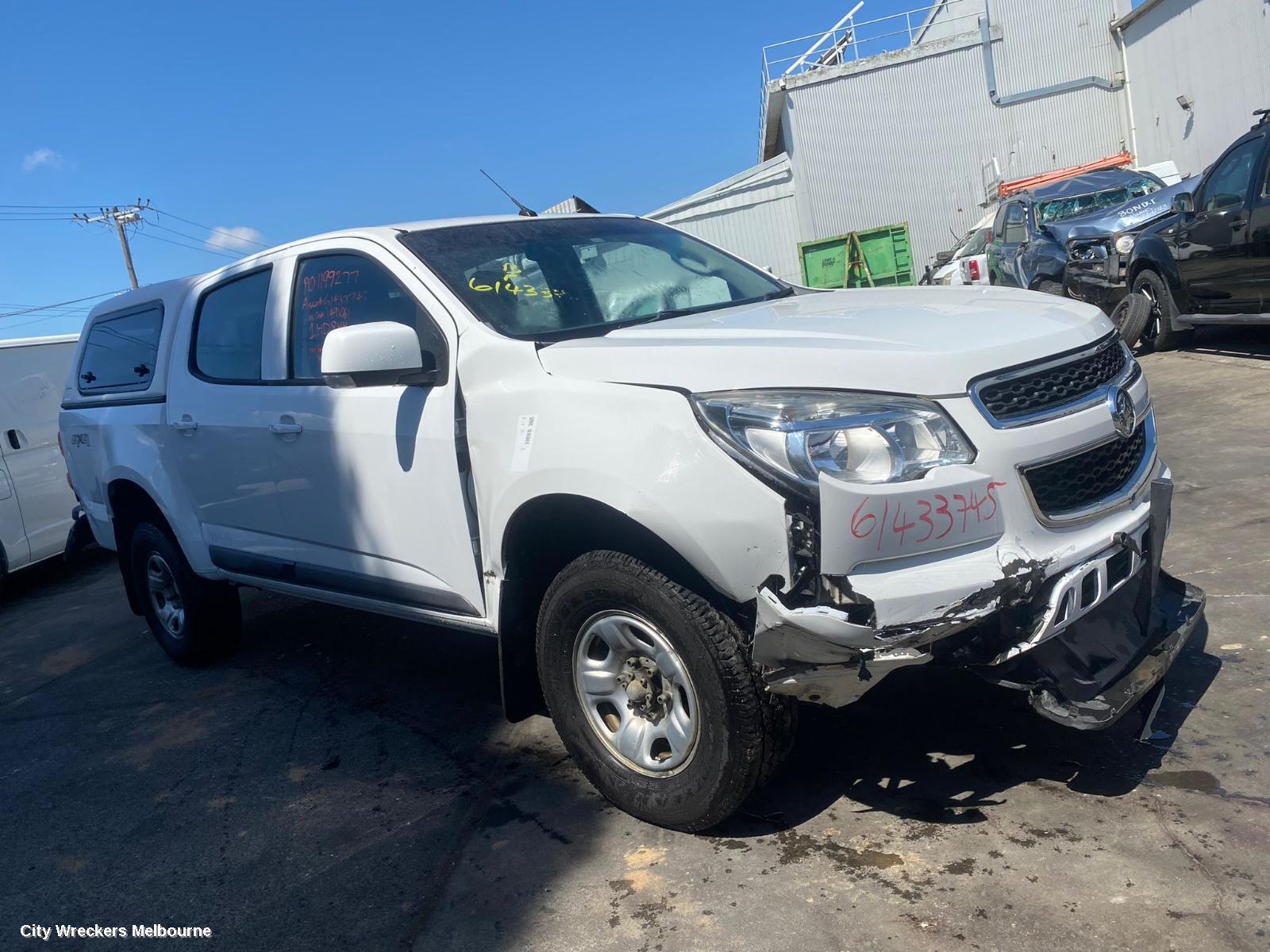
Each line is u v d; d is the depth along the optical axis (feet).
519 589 10.76
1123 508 9.55
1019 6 78.43
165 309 16.62
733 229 86.84
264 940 9.39
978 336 9.08
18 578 31.24
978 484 8.35
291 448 13.21
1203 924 7.67
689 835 9.92
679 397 8.86
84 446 18.12
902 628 8.07
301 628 19.38
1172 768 9.81
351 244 12.88
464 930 9.04
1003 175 80.69
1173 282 30.50
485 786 11.72
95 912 10.39
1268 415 22.12
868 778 10.44
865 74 81.87
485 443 10.51
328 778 12.62
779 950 8.09
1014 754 10.48
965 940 7.86
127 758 14.39
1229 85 58.18
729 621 8.96
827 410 8.36
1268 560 14.51
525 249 12.73
